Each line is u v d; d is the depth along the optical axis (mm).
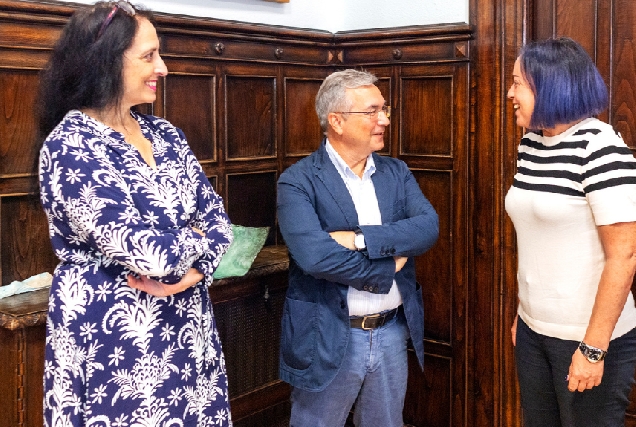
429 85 2842
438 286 2922
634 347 1854
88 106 1635
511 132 2656
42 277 2189
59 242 1592
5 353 1990
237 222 2799
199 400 1711
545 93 1780
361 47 3002
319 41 3002
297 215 2051
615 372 1825
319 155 2203
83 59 1594
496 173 2697
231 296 2570
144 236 1511
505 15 2627
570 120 1781
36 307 1988
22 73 2133
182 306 1665
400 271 2176
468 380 2869
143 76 1660
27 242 2201
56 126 1616
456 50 2740
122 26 1608
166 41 2449
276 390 2826
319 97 2186
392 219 2186
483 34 2672
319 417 2176
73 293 1556
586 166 1743
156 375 1609
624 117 2539
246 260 2488
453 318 2891
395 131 2953
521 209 1882
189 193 1734
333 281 2035
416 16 2875
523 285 1937
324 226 2109
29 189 1958
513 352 2752
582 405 1847
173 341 1640
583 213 1776
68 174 1521
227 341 2609
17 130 2137
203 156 2639
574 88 1760
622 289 1705
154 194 1615
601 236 1738
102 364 1556
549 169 1822
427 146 2875
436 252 2912
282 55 2863
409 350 3045
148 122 1800
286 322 2174
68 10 2154
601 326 1724
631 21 2488
